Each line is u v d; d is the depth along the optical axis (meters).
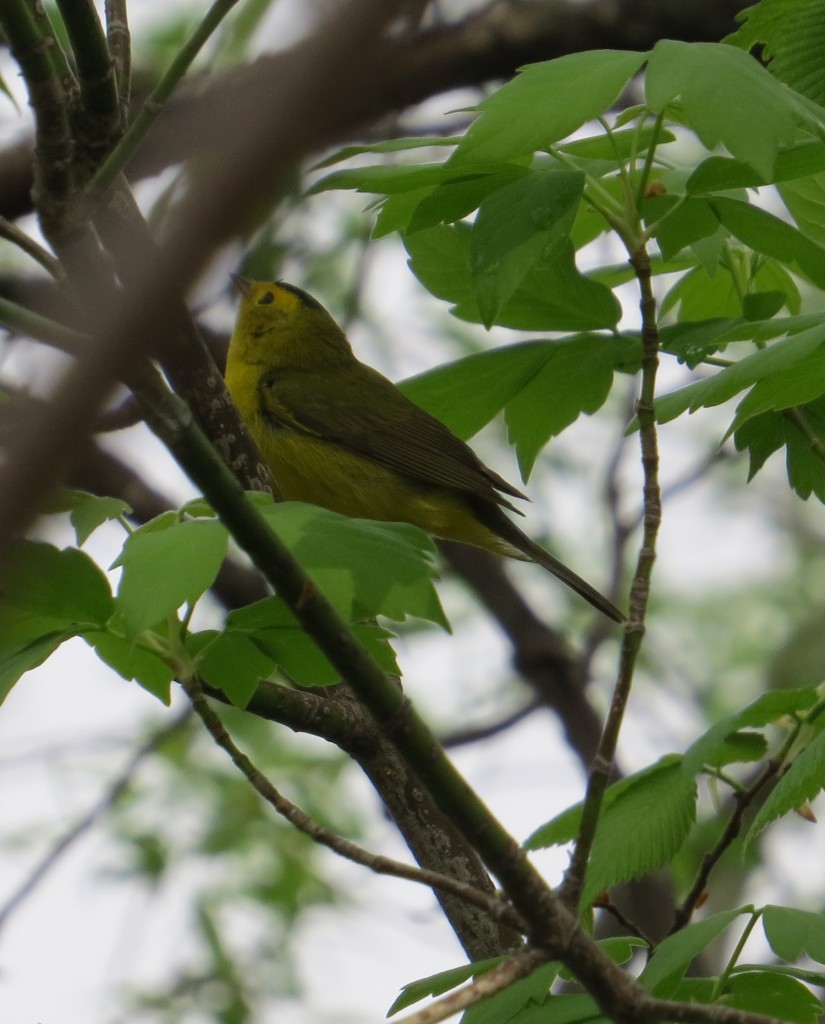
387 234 6.85
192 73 12.75
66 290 4.36
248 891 15.02
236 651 5.41
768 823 5.76
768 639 19.67
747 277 8.01
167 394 3.97
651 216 6.70
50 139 4.33
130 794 15.12
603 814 6.54
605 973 4.80
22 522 2.41
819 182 7.29
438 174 6.03
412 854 7.41
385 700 4.50
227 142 2.35
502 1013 5.71
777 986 6.07
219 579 12.70
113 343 2.46
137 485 12.16
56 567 4.98
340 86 2.24
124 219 4.55
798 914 5.73
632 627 5.30
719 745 6.26
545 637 15.12
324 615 4.38
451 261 7.37
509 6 12.69
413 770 4.55
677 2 12.66
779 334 6.45
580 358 7.31
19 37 4.31
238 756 5.05
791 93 5.29
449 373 7.38
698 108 4.82
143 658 5.48
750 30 6.96
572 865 5.06
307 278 15.41
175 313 3.93
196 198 2.43
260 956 14.88
